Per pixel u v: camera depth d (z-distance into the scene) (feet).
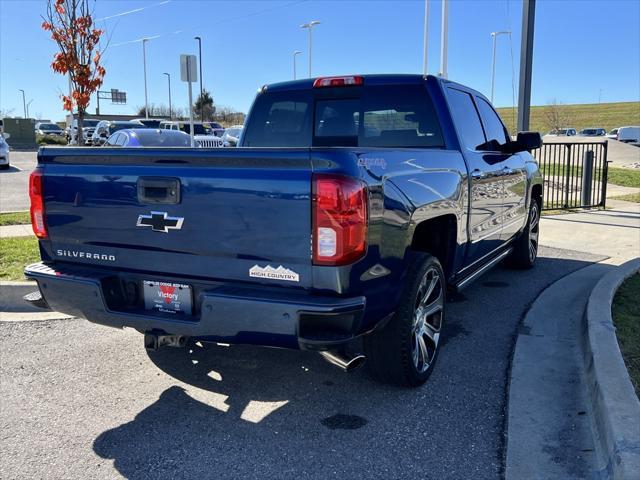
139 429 11.39
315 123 17.31
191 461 10.29
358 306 10.10
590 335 13.98
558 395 12.60
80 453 10.55
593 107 338.13
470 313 18.48
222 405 12.39
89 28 31.22
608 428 10.06
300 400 12.58
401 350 12.24
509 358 14.80
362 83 16.29
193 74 42.73
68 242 12.39
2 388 13.14
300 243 10.03
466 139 16.16
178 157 10.87
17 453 10.55
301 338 10.07
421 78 15.79
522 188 21.39
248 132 18.35
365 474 9.86
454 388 13.10
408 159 12.04
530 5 36.50
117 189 11.53
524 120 37.70
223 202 10.52
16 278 19.95
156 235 11.23
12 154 109.91
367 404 12.37
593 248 28.22
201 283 11.10
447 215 14.30
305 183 9.87
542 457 10.27
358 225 9.95
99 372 14.02
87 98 31.22
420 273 12.24
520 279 22.65
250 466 10.12
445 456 10.37
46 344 15.76
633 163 85.35
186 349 15.49
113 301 11.91
